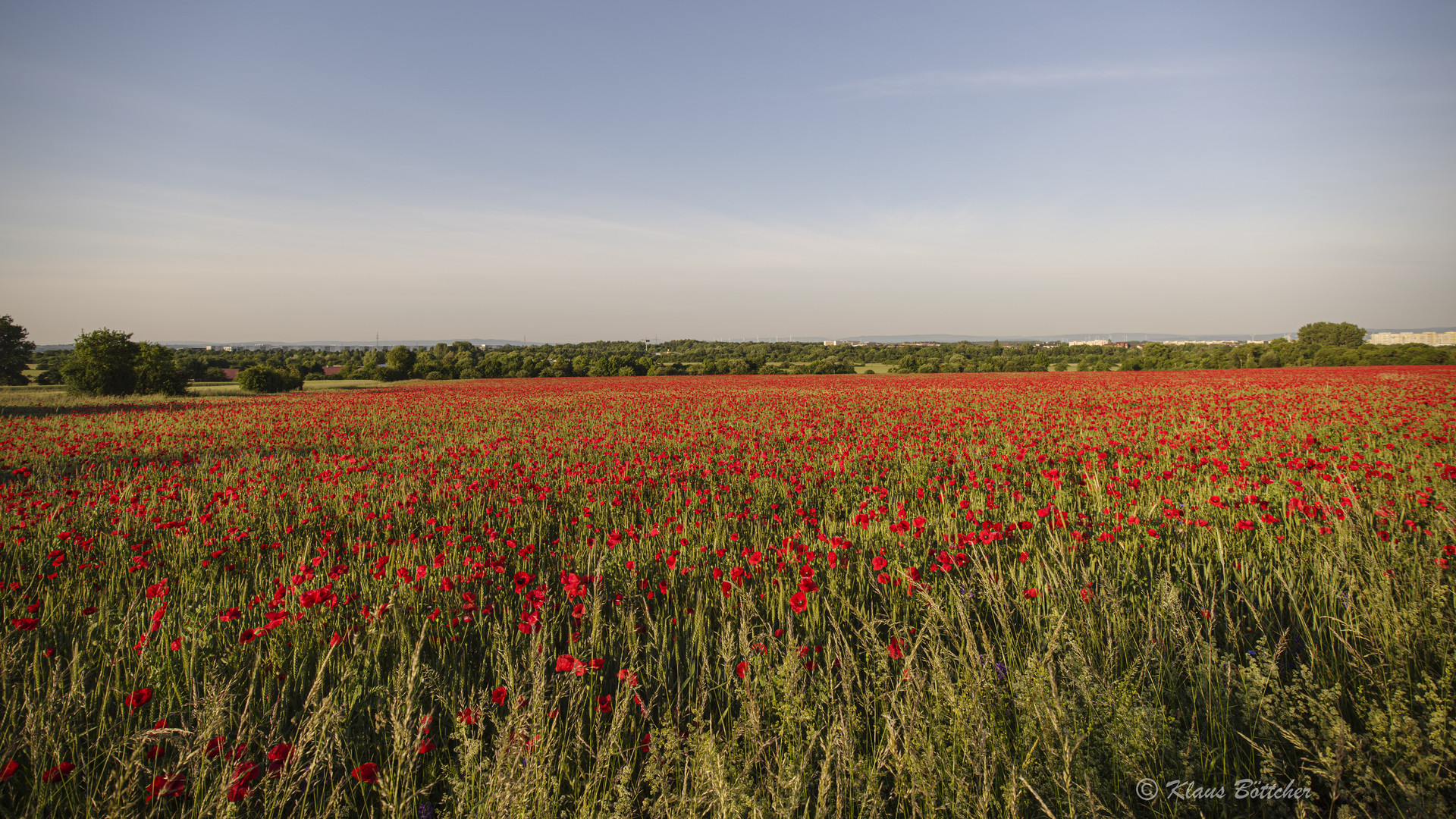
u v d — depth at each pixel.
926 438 12.16
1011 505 6.60
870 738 2.63
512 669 2.81
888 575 4.08
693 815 2.00
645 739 2.70
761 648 3.19
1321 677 2.89
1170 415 16.66
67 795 2.42
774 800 2.05
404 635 3.73
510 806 2.00
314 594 3.81
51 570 5.45
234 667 3.37
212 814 2.17
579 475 9.29
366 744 2.85
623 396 34.72
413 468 10.47
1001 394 28.64
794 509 7.06
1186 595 4.14
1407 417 13.11
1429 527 4.76
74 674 3.09
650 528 6.02
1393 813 2.02
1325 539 4.88
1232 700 2.75
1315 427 12.80
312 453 13.13
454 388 47.84
